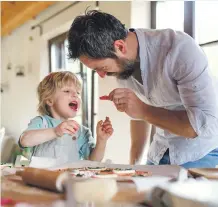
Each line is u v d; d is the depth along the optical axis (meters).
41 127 1.34
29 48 4.74
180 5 2.19
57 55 4.19
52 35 4.23
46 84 1.47
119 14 2.58
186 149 1.20
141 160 1.53
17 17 4.28
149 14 2.44
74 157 1.33
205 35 1.99
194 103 1.03
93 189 0.59
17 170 0.87
